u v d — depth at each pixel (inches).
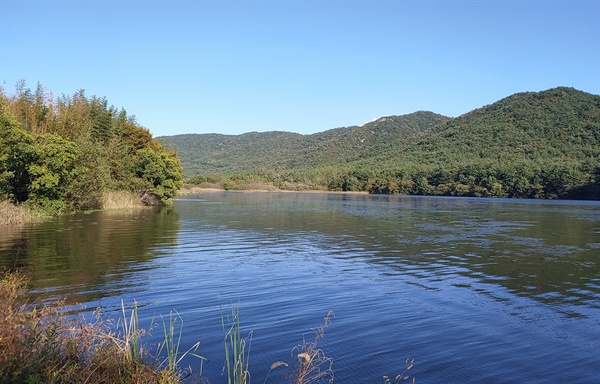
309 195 4001.0
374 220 1310.3
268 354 275.3
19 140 1088.8
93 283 448.5
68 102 1872.5
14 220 998.4
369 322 344.2
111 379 211.6
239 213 1547.7
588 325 344.5
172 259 603.5
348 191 5191.9
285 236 893.8
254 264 579.2
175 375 228.7
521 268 568.7
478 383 244.8
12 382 194.7
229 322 336.5
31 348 210.4
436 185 4350.4
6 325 223.1
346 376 248.1
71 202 1341.0
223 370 249.3
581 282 490.9
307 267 563.5
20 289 370.0
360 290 445.7
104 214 1354.6
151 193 1969.7
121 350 231.0
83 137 1514.5
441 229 1056.8
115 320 330.0
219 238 842.8
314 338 306.3
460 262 609.9
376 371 255.8
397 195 4375.0
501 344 302.5
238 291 433.4
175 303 385.7
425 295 428.8
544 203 2674.7
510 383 245.6
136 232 890.1
